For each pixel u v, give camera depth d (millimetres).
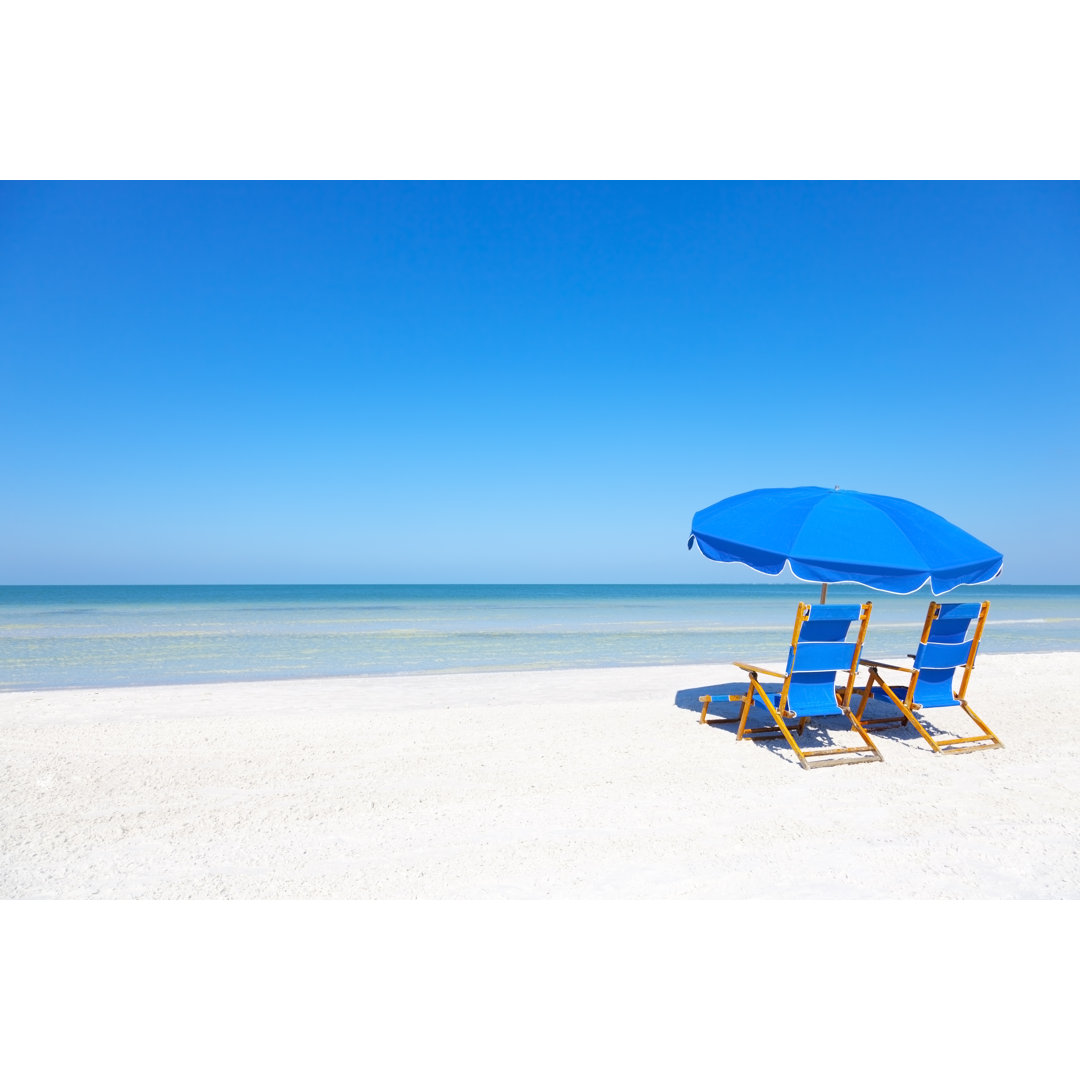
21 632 20375
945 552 5875
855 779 5410
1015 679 10172
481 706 8188
